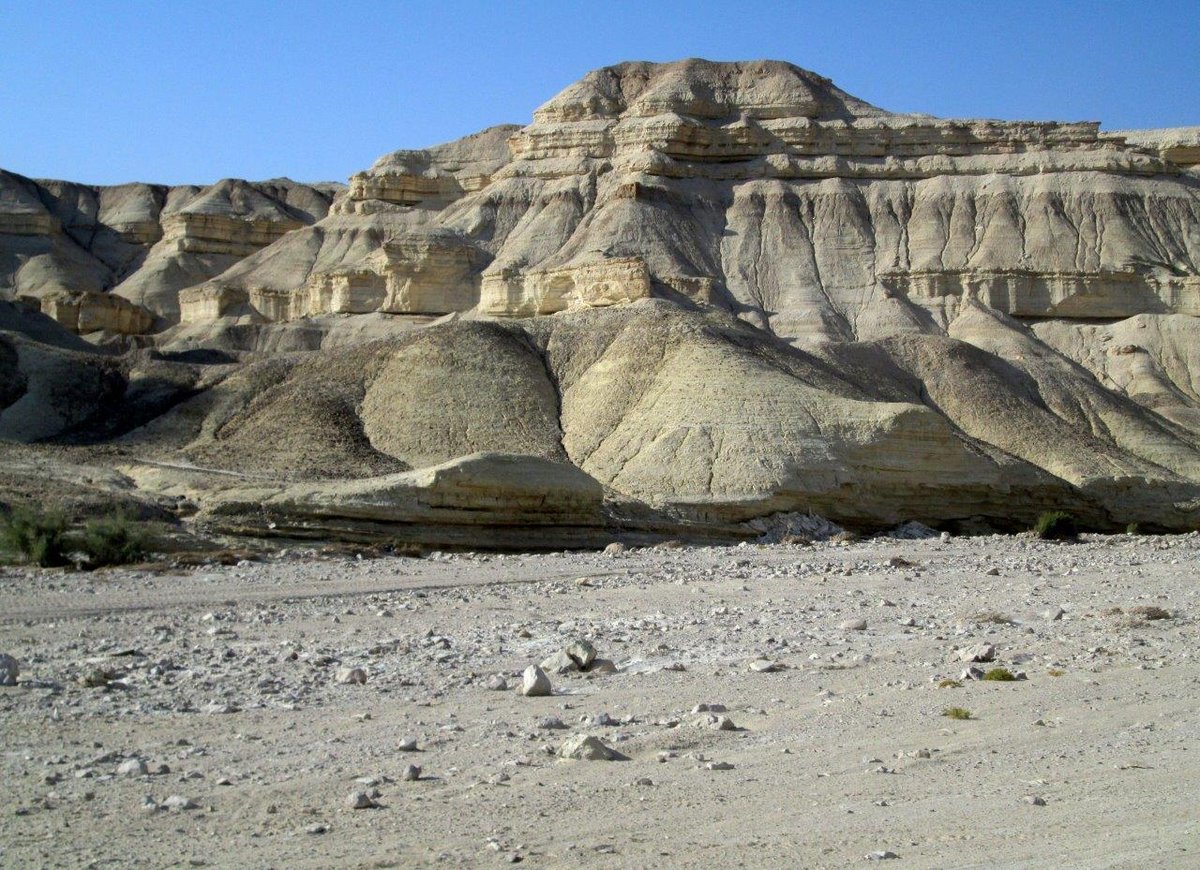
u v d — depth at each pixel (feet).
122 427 259.60
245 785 49.11
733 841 42.39
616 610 107.34
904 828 44.06
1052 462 287.28
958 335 403.54
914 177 469.98
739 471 229.04
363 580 130.72
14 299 362.33
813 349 316.81
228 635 89.51
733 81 509.35
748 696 67.46
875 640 88.74
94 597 111.04
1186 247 446.19
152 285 547.90
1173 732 59.11
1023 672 74.64
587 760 53.16
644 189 449.06
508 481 189.98
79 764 52.16
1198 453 321.32
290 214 640.17
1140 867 40.06
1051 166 463.83
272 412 255.70
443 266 437.17
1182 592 123.95
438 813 45.39
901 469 238.89
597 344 290.97
